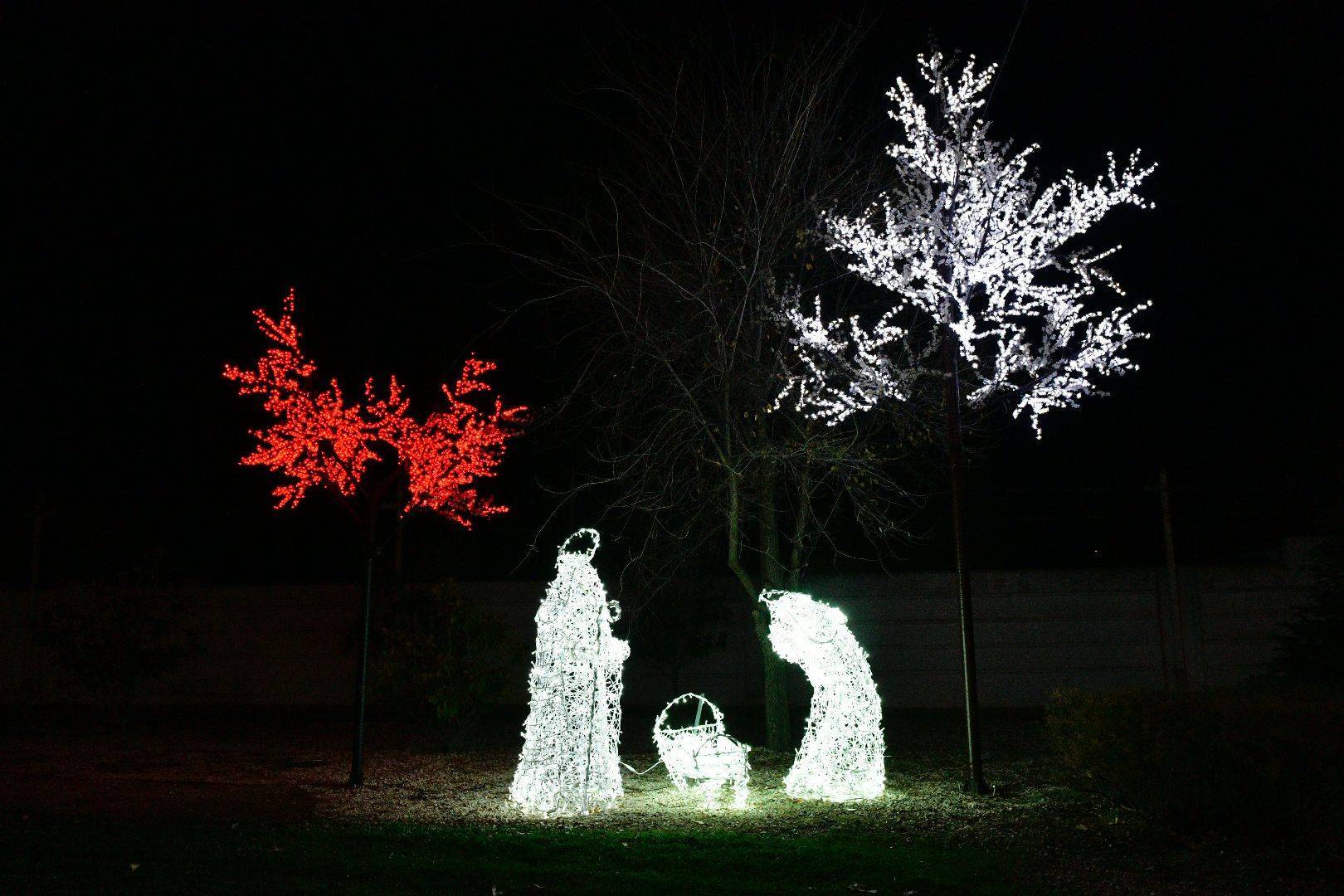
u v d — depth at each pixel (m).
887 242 10.39
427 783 10.29
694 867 6.64
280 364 20.31
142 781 10.26
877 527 13.27
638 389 11.64
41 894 5.64
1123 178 10.41
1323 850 6.88
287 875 6.20
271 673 18.22
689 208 11.17
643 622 15.83
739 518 12.16
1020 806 8.57
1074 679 16.00
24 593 18.55
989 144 10.40
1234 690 8.30
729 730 14.62
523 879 6.24
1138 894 6.09
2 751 12.77
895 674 16.53
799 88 11.10
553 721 8.77
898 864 6.71
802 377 11.20
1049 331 10.78
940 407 11.62
